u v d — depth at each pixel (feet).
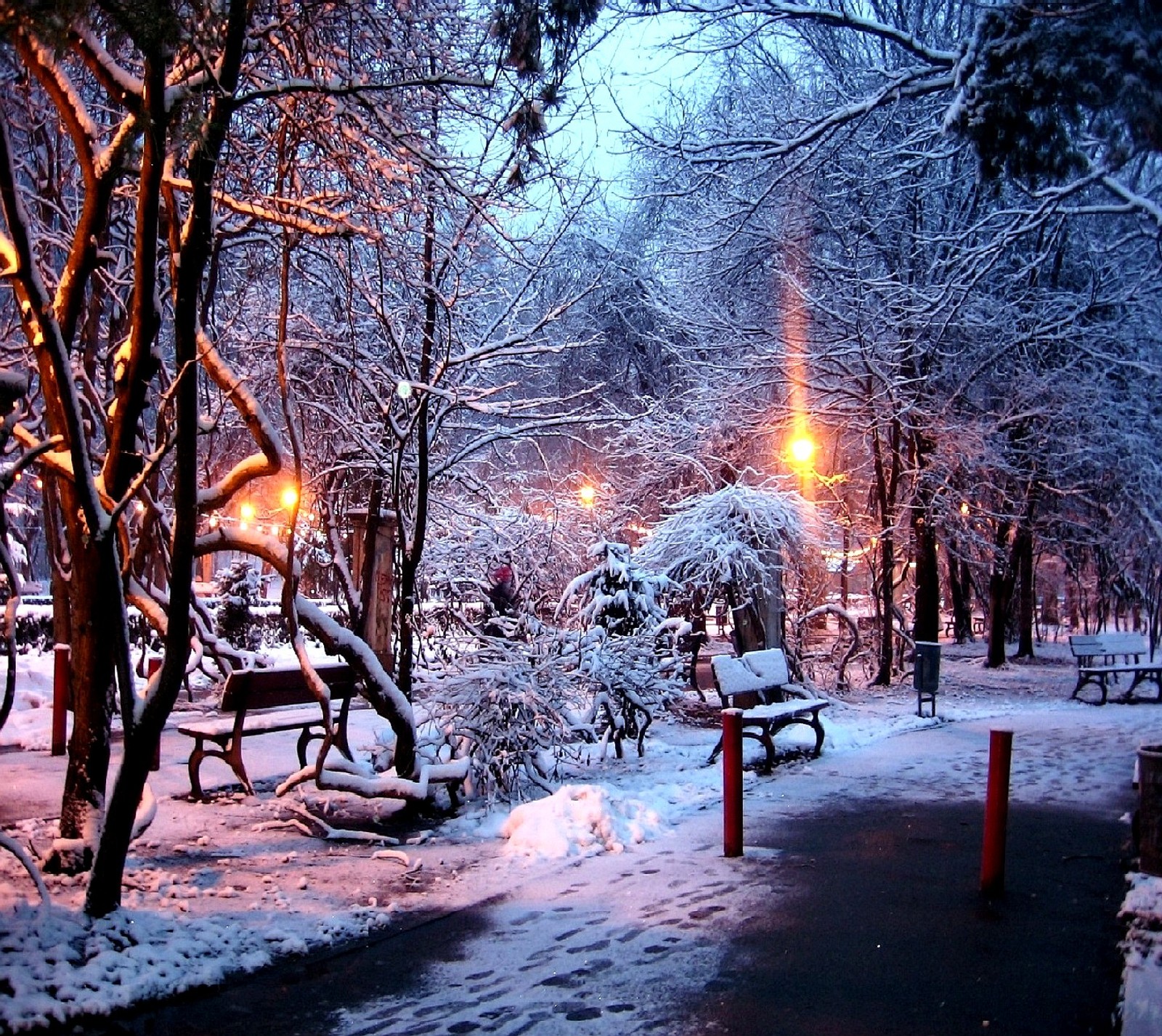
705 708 52.42
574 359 88.38
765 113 69.41
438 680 31.37
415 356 40.19
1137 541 71.92
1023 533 75.00
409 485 40.93
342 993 16.88
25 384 17.65
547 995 16.83
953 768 38.29
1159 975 17.20
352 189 28.94
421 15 29.63
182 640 18.49
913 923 20.38
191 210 18.02
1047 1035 15.26
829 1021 15.74
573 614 47.16
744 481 69.62
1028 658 85.51
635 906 21.42
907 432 66.49
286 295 23.80
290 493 48.37
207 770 34.09
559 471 78.69
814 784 35.17
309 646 78.18
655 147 52.13
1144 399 64.85
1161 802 22.81
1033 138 31.17
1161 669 59.93
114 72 19.02
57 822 26.53
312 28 24.32
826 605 61.67
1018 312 62.95
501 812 29.19
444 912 20.95
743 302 71.46
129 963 16.93
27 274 17.25
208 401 37.47
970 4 39.40
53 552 44.55
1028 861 25.03
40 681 51.24
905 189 62.08
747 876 23.67
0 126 16.62
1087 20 28.96
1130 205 42.65
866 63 65.72
